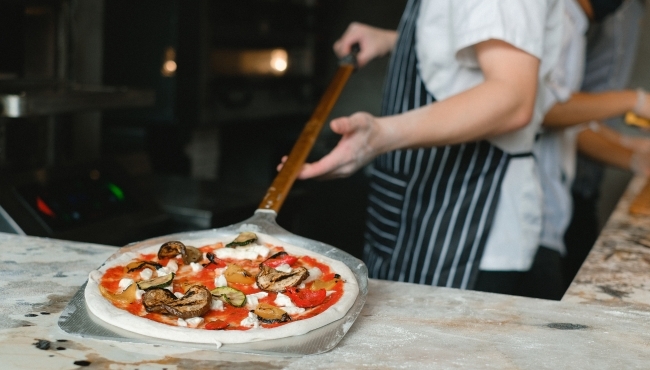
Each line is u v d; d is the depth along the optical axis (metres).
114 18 3.27
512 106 1.51
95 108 2.01
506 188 1.79
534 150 2.00
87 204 2.08
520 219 1.81
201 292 1.05
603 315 1.16
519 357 0.97
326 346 0.96
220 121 3.41
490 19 1.50
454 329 1.07
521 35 1.50
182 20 3.18
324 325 1.03
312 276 1.17
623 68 3.17
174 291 1.10
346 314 1.07
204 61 3.22
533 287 2.09
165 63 3.22
